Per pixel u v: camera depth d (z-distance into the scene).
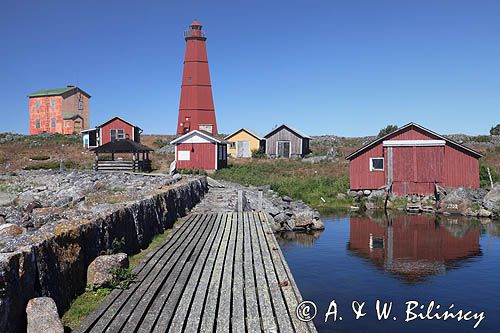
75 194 16.98
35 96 69.62
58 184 24.83
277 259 10.50
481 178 31.53
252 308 7.12
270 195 28.81
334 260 15.28
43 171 34.16
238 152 52.00
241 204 19.17
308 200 30.73
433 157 29.73
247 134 52.00
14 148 51.41
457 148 29.66
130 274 8.19
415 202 28.86
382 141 30.75
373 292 11.83
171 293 7.57
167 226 14.66
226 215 18.11
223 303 7.32
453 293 11.78
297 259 15.44
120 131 49.00
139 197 13.43
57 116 69.00
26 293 5.60
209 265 9.77
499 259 15.37
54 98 68.94
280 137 50.44
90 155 48.12
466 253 16.27
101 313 6.39
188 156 41.38
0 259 5.19
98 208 10.14
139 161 37.16
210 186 31.23
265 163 46.22
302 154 50.28
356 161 31.27
